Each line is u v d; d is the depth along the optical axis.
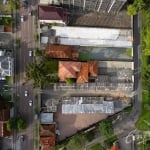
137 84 119.44
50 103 116.25
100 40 118.50
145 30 116.88
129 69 119.81
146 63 119.44
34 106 116.25
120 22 117.94
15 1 114.69
